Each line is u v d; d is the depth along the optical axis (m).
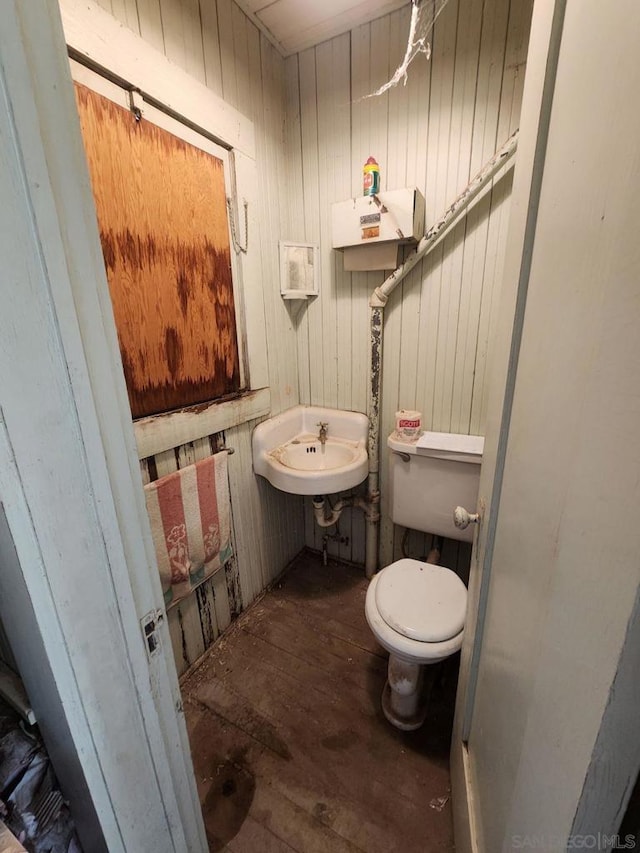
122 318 1.11
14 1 0.36
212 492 1.51
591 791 0.35
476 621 0.89
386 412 1.85
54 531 0.47
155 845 0.70
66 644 0.50
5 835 0.56
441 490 1.63
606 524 0.32
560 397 0.47
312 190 1.72
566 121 0.49
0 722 0.71
